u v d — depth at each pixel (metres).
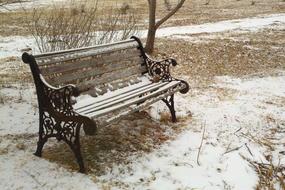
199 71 9.02
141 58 5.97
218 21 18.92
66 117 4.05
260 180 4.32
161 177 4.17
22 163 4.28
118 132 5.22
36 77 4.15
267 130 5.63
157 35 14.40
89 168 4.23
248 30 15.87
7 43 12.48
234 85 7.93
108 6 22.61
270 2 30.72
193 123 5.71
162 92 5.27
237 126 5.69
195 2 30.58
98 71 4.98
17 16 19.44
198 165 4.47
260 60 10.30
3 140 4.84
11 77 8.02
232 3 30.11
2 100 6.23
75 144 4.08
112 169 4.23
